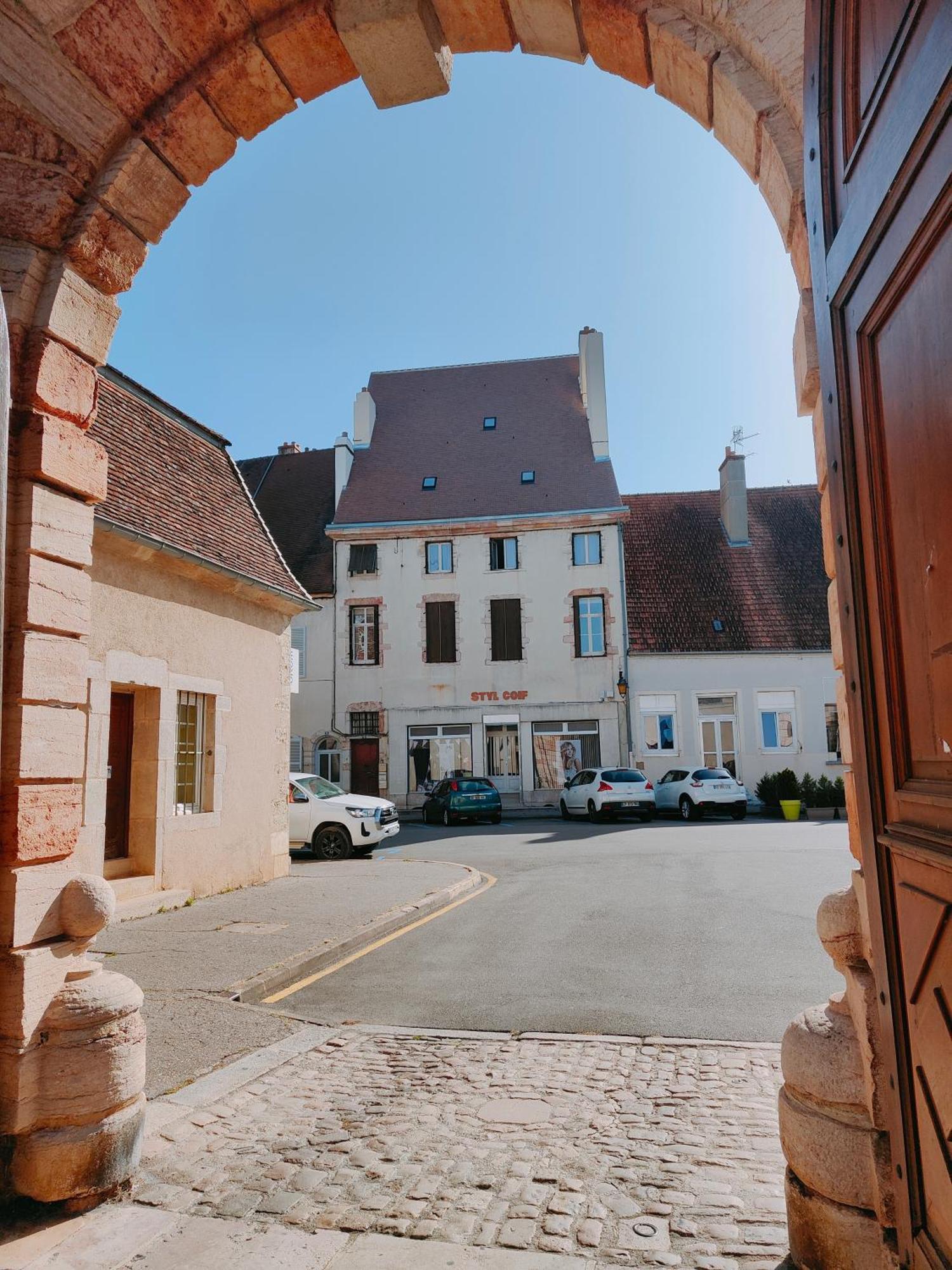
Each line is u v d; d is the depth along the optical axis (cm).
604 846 1662
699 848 1561
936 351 190
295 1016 588
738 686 2873
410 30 371
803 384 310
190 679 1077
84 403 387
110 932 854
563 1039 536
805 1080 277
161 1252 302
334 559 3105
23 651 350
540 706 2919
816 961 712
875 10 219
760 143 325
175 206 410
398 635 3017
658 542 3244
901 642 223
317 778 1691
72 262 374
